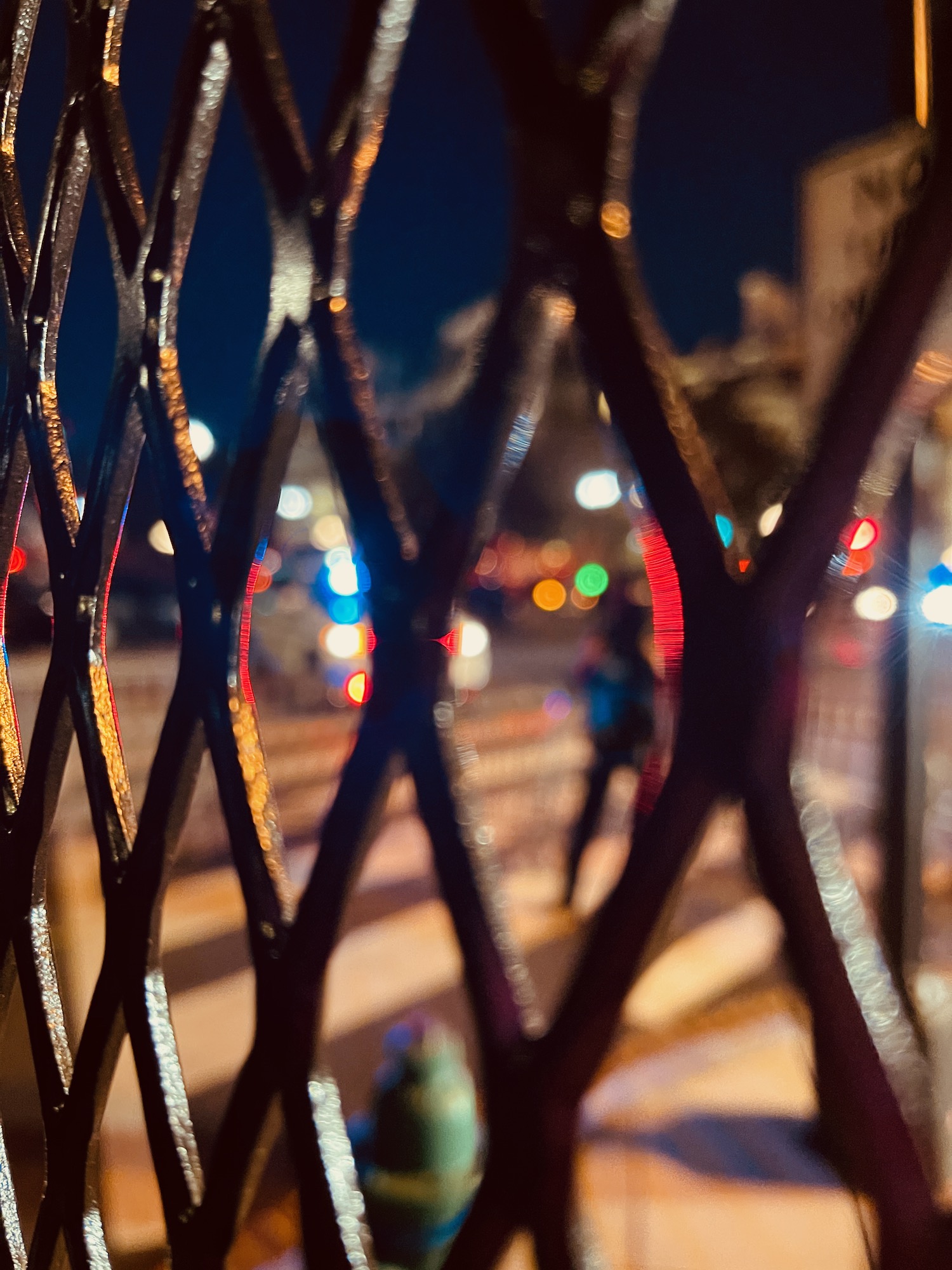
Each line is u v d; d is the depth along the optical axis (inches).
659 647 37.4
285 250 48.4
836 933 33.8
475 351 41.1
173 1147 55.7
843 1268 175.8
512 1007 39.7
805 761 35.2
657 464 36.9
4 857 71.6
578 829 381.1
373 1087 247.4
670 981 308.2
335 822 44.5
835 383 36.1
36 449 68.8
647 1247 181.6
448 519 41.0
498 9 38.8
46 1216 66.6
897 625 207.9
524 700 910.4
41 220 67.9
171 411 54.8
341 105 44.7
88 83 61.3
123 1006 57.8
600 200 37.7
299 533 1018.7
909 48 39.3
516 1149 38.5
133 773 430.3
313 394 46.3
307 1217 46.2
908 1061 33.6
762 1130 222.7
